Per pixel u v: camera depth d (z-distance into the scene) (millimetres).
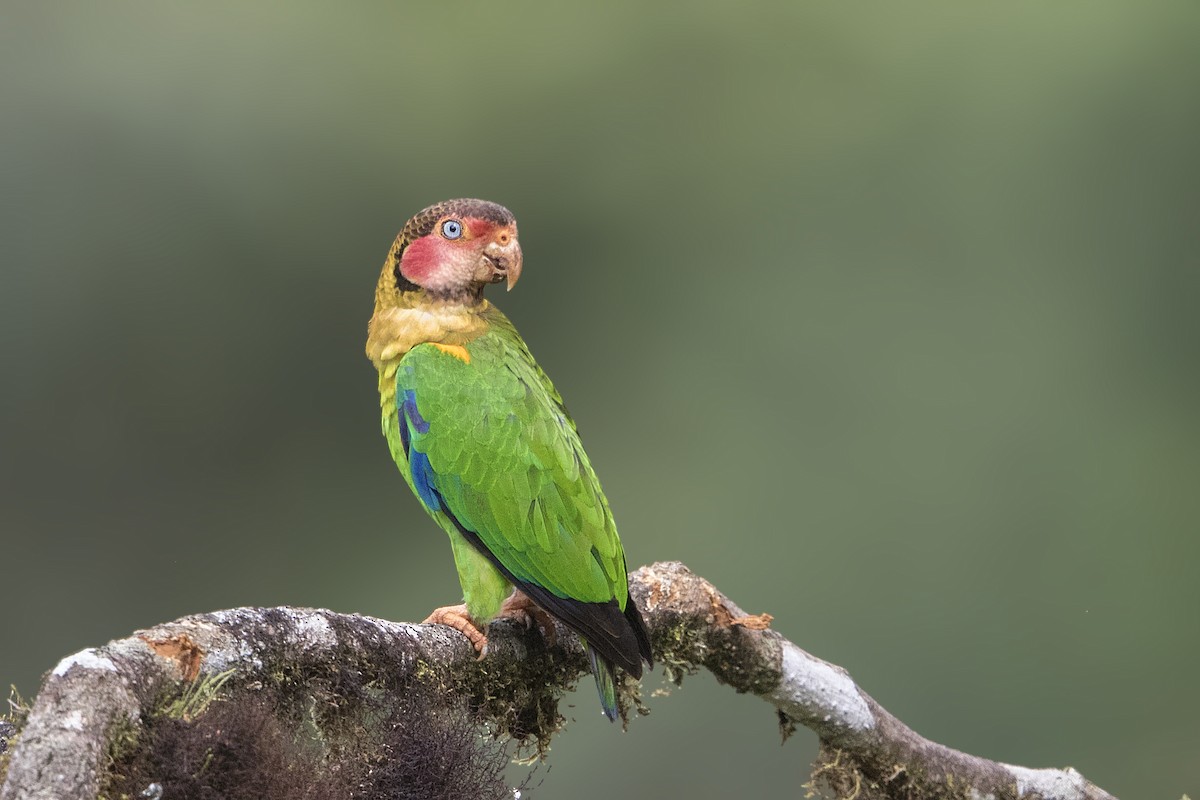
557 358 16875
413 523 15969
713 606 6098
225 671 4219
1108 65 17031
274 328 15930
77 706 3725
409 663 4996
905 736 6375
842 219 17078
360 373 16141
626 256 17062
